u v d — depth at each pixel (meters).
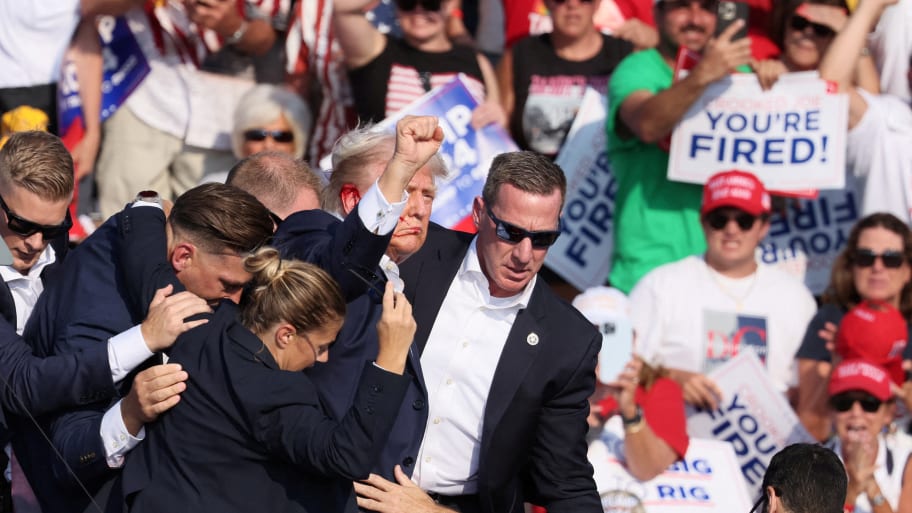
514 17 26.47
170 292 14.18
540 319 15.66
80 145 23.81
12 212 15.45
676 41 24.61
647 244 24.66
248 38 24.20
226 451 13.52
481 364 15.59
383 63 24.41
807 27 24.72
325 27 24.36
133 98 24.06
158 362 14.44
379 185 13.88
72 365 14.11
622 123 24.67
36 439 14.91
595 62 25.56
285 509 13.67
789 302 23.70
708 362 23.41
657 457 20.77
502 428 15.48
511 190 15.05
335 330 13.61
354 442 13.21
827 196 25.41
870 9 24.53
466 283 15.64
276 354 13.59
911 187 25.27
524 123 25.42
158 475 13.67
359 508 15.35
